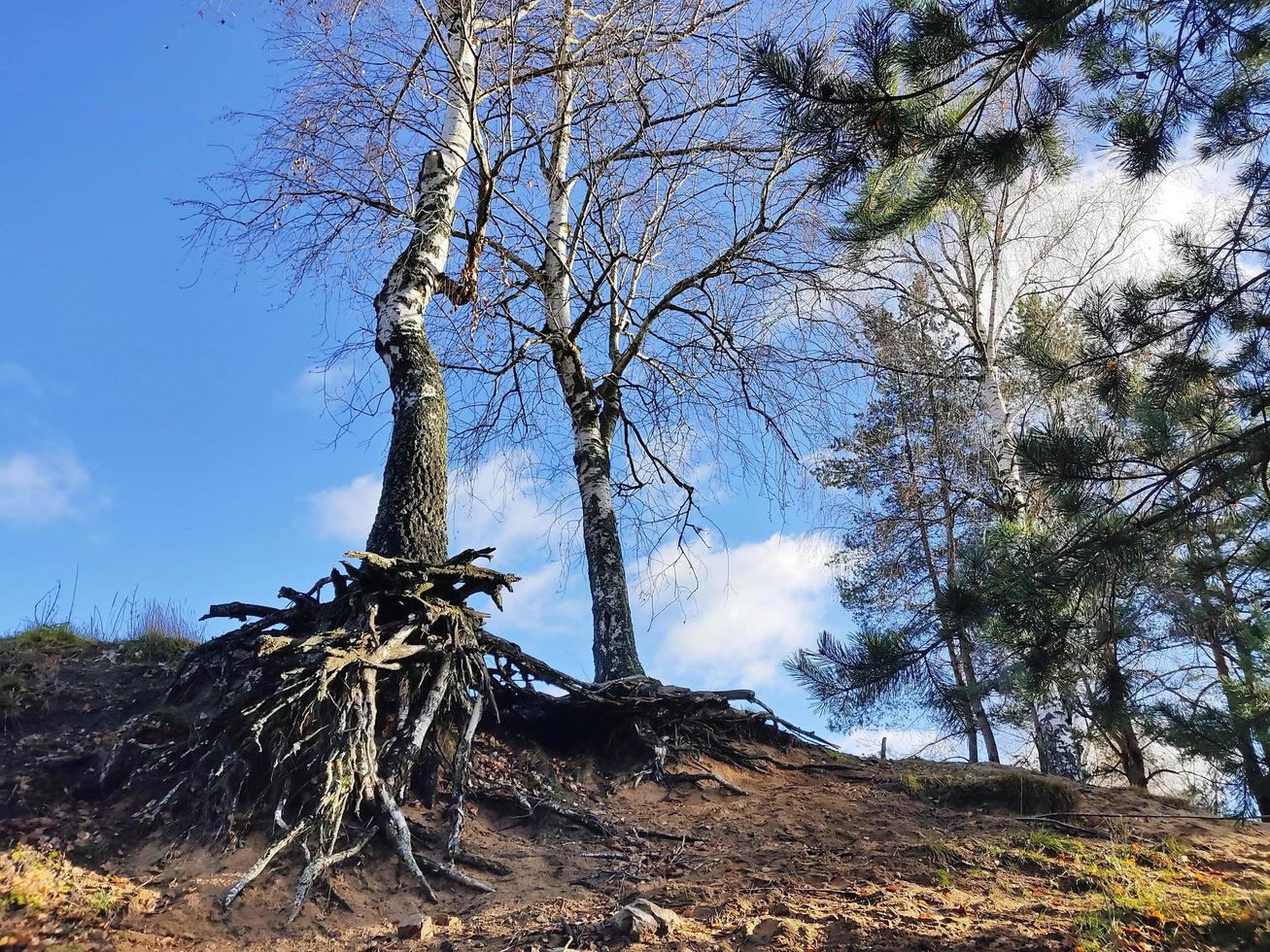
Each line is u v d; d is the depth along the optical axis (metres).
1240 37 5.99
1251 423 6.54
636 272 12.43
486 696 8.03
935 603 6.28
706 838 6.92
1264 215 6.55
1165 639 10.37
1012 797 7.72
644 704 8.61
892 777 8.58
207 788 6.40
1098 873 5.84
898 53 5.34
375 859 6.23
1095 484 6.14
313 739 6.64
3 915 5.07
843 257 11.05
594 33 10.57
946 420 15.30
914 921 4.86
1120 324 6.62
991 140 5.74
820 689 6.43
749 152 11.09
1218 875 6.02
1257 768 5.93
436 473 8.58
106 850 6.03
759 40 5.49
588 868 6.34
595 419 11.73
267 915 5.55
